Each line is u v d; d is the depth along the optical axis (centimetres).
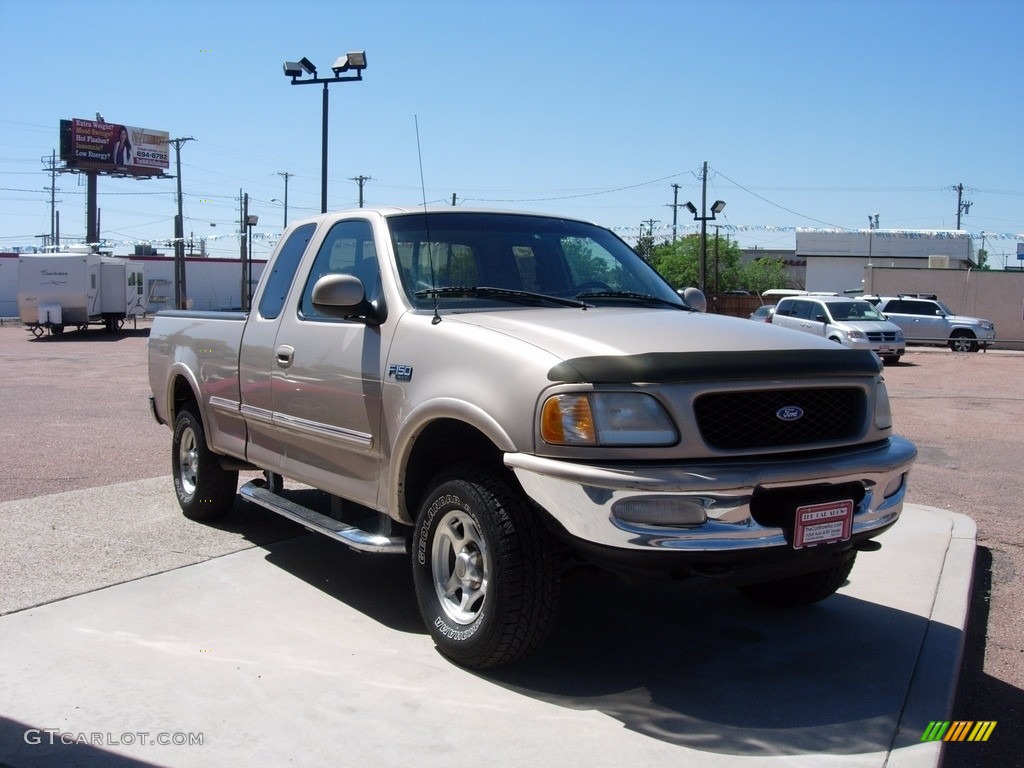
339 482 496
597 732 358
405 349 439
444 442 445
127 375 1934
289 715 368
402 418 431
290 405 523
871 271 4138
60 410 1349
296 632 454
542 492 368
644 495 353
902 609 500
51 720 362
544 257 517
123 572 539
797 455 382
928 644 449
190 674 404
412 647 438
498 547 383
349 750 341
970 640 497
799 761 337
